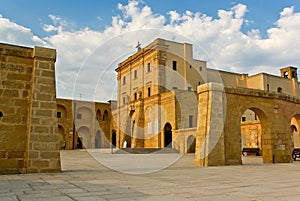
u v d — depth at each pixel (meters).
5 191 5.11
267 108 14.08
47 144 8.52
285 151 14.43
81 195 4.71
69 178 7.15
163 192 5.08
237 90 12.98
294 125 22.36
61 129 39.62
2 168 8.12
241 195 4.82
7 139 8.30
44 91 8.70
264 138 14.31
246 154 25.14
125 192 5.05
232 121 12.73
